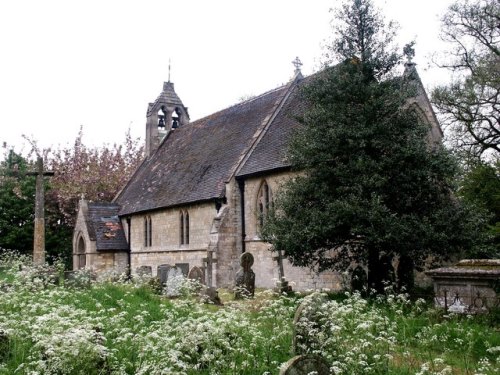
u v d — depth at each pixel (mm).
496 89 27250
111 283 19250
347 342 9703
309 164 17188
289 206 17406
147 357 8453
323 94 17781
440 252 16688
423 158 16594
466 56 29188
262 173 24438
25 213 39562
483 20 28469
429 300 16234
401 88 17625
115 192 46531
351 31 18062
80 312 10445
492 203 23484
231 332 9352
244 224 25859
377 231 15516
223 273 25250
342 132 16562
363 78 17406
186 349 8336
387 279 17344
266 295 17703
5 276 23109
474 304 13484
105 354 7781
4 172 41000
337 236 16797
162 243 32125
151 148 41969
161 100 42156
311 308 9555
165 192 32625
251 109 31641
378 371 8734
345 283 18547
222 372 8289
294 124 25250
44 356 7996
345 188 16281
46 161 46094
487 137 28125
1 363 9016
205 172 29812
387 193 16578
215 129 34094
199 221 28453
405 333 11156
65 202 44156
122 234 37125
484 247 17422
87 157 47531
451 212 16578
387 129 16844
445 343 10680
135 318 10742
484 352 10312
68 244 42375
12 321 10070
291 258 17875
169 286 18625
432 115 23750
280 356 9305
